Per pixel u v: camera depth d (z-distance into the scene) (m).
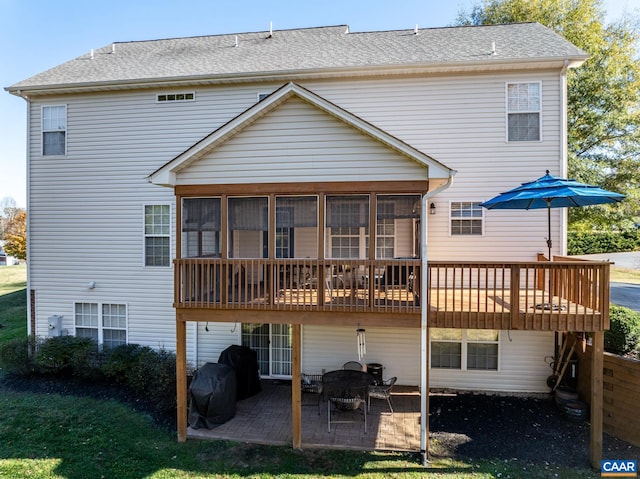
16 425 7.47
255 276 9.29
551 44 9.18
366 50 10.27
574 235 28.42
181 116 10.16
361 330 8.48
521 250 8.95
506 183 8.95
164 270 10.28
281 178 6.99
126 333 10.48
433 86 9.14
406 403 8.46
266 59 10.38
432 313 6.65
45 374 10.23
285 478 5.84
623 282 18.59
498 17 19.31
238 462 6.27
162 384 8.45
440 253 9.17
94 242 10.61
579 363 8.05
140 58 11.58
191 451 6.61
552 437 7.00
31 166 10.91
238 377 8.69
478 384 9.09
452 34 10.79
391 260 6.59
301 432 7.00
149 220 10.38
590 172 14.80
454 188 9.11
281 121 7.00
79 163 10.65
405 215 6.70
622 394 6.93
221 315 7.07
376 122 9.34
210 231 7.53
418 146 9.20
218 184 7.16
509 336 8.98
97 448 6.67
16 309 18.25
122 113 10.44
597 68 15.98
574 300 6.74
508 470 5.99
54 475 5.89
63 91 10.47
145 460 6.33
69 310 10.77
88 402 8.59
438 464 6.18
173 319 10.25
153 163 10.29
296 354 6.77
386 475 5.89
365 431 7.21
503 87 8.95
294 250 9.02
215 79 9.73
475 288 9.09
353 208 6.87
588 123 15.77
